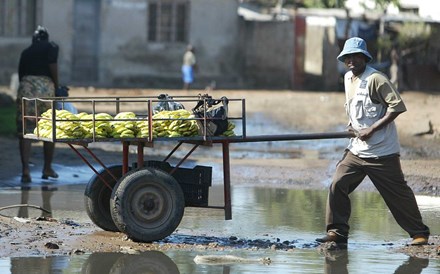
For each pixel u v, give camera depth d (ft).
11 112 164.35
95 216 68.18
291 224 74.49
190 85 300.40
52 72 94.07
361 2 319.68
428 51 294.66
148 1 295.69
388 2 314.96
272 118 189.88
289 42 303.89
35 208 79.20
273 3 333.83
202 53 302.45
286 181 101.71
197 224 74.02
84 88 268.00
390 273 56.49
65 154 115.75
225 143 66.13
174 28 299.99
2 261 57.57
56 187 94.22
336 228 66.69
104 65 294.05
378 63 292.20
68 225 71.20
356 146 65.92
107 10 292.61
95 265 57.26
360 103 65.00
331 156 128.67
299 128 170.60
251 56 305.94
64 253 60.49
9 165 105.91
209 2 301.22
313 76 303.89
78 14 290.97
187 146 139.33
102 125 64.23
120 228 64.08
